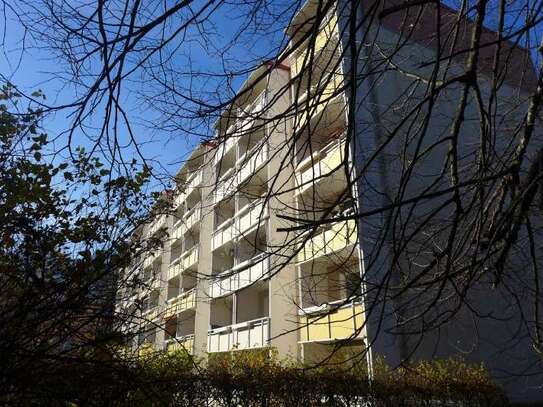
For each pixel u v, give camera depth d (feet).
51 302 12.40
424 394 27.89
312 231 12.94
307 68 10.77
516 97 19.35
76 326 12.82
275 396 25.63
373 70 13.24
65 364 12.19
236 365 27.55
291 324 49.39
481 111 12.21
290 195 39.75
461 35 17.03
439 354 37.78
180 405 19.89
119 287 15.07
